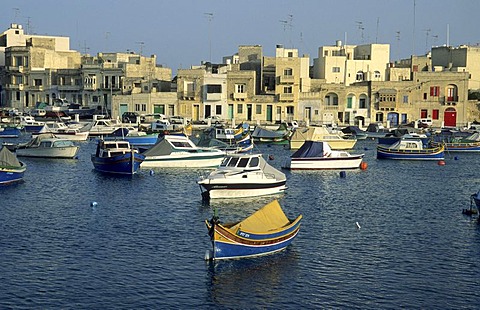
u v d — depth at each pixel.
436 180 63.72
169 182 58.34
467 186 59.78
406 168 73.88
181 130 107.31
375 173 68.31
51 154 76.56
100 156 65.88
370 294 29.12
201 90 131.62
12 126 116.69
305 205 48.41
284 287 29.73
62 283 29.92
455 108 133.62
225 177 48.91
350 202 50.12
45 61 149.50
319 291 29.36
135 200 49.31
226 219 42.81
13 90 149.12
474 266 33.22
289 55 144.25
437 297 28.92
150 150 67.31
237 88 132.38
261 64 135.38
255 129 103.88
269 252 34.25
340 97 133.62
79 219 42.41
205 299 28.28
